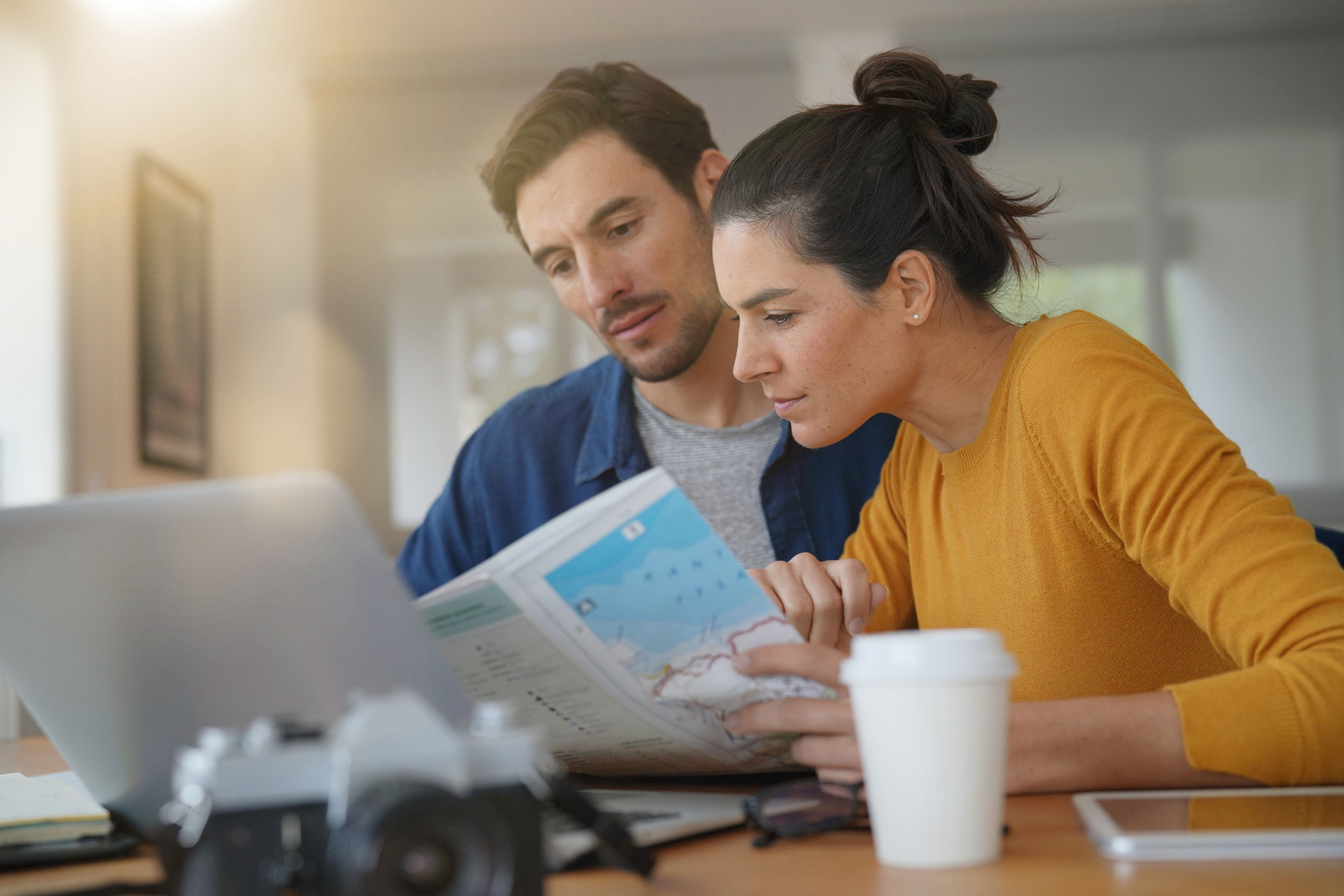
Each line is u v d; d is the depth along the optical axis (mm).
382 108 3449
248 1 3354
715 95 3363
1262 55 3262
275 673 541
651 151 1954
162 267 3242
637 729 748
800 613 960
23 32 2816
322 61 3451
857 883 509
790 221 1040
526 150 1987
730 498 1888
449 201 3430
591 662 699
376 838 397
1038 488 1053
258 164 3451
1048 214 1185
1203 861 523
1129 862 526
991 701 533
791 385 1089
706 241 1965
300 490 533
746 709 742
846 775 705
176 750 573
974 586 1166
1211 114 3270
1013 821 637
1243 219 3254
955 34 3326
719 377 1940
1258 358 3236
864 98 1112
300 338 3438
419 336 3412
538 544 690
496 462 2027
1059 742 718
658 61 3387
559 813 618
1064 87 3305
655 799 754
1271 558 801
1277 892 463
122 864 621
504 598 670
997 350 1108
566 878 550
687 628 707
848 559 1154
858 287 1052
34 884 578
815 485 1831
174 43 3363
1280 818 579
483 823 413
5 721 2396
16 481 2865
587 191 1967
